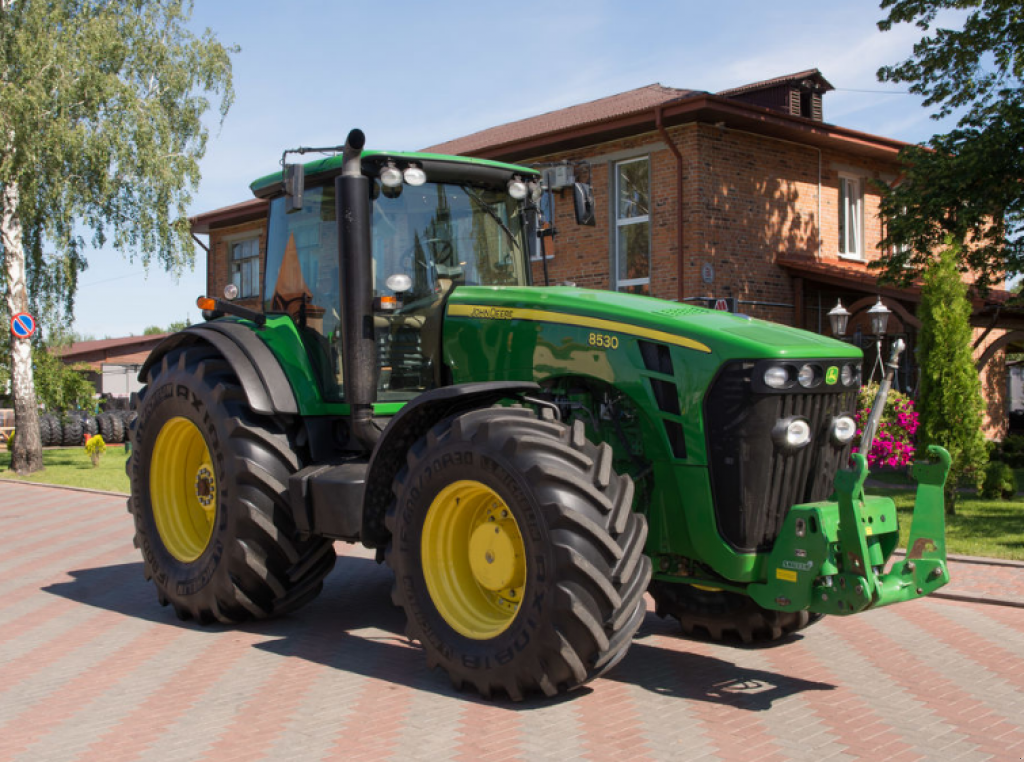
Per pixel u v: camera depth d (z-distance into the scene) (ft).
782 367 14.30
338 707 14.21
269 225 21.30
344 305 17.31
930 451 14.47
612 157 52.24
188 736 13.04
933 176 42.57
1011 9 41.63
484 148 56.08
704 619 17.99
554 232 20.27
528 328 16.87
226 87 67.77
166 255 63.16
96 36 60.18
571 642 13.42
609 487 14.11
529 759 12.05
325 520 17.35
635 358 15.47
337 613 20.77
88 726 13.50
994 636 18.51
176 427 20.59
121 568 26.71
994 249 43.50
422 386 18.43
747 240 51.19
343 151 17.43
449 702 14.39
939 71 43.78
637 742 12.65
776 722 13.50
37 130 57.98
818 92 59.41
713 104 46.55
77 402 75.92
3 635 18.90
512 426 14.43
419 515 15.20
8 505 43.19
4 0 59.41
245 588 18.60
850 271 50.67
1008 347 66.74
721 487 14.67
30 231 63.72
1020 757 12.19
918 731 13.15
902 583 14.06
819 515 13.87
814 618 17.72
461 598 15.17
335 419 19.21
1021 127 40.22
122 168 60.13
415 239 18.58
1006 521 32.78
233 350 19.13
